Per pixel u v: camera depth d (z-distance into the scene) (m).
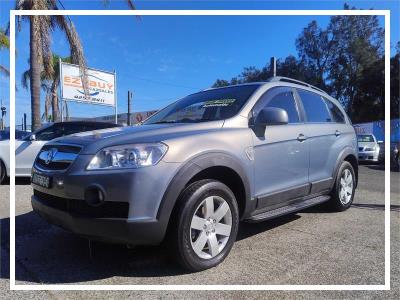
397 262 3.78
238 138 3.90
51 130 8.76
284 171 4.48
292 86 5.11
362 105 41.94
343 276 3.45
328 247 4.19
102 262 3.73
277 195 4.36
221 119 4.06
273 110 3.98
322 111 5.57
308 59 43.41
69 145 3.55
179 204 3.34
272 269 3.59
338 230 4.82
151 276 3.42
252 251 4.04
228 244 3.72
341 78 42.25
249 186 3.96
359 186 9.12
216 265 3.63
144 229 3.18
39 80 14.03
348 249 4.13
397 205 6.48
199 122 3.97
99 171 3.23
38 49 13.84
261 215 4.20
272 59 15.02
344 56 41.84
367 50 41.22
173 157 3.34
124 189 3.17
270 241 4.37
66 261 3.76
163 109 5.16
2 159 8.37
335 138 5.55
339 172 5.62
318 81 42.56
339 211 5.81
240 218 4.03
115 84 24.22
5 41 21.48
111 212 3.23
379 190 8.40
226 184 3.94
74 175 3.29
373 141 18.94
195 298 3.04
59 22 14.05
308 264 3.71
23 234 4.61
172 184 3.29
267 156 4.21
